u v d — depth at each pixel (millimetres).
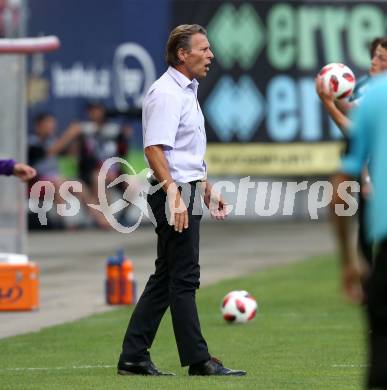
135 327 32656
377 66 37188
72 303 52062
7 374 33281
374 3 98500
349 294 21250
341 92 36750
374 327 21094
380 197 21062
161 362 35469
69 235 91562
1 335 42094
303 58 97812
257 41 97188
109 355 37031
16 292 49594
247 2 96938
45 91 92250
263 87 97375
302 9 97750
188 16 95562
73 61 92875
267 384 30828
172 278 31906
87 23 93188
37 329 43781
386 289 20938
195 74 32031
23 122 50875
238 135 97062
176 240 31734
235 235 90500
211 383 30875
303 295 53812
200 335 32031
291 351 37531
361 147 21266
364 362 35094
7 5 59031
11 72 50812
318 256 73875
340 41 98438
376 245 21375
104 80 93375
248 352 37375
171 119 31516
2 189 50844
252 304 44531
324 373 33000
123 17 93688
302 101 97812
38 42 49906
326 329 42781
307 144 98000
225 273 64188
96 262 71375
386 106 21000
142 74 94250
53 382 31641
